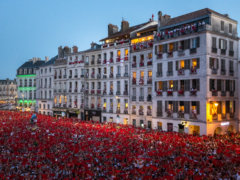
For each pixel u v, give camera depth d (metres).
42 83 76.44
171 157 20.41
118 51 52.12
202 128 35.25
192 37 37.38
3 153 21.08
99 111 55.19
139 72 47.00
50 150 22.58
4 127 36.81
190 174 15.40
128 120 48.56
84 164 17.11
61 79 67.44
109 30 60.41
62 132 32.91
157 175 15.85
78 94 61.28
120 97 50.62
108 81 53.81
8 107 84.38
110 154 20.30
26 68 85.44
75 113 60.69
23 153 21.17
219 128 37.72
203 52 35.78
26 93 85.19
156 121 42.38
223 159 19.14
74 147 22.67
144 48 45.91
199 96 35.94
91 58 58.62
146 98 45.34
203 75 35.59
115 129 35.94
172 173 14.83
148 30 47.22
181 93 38.41
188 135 31.70
